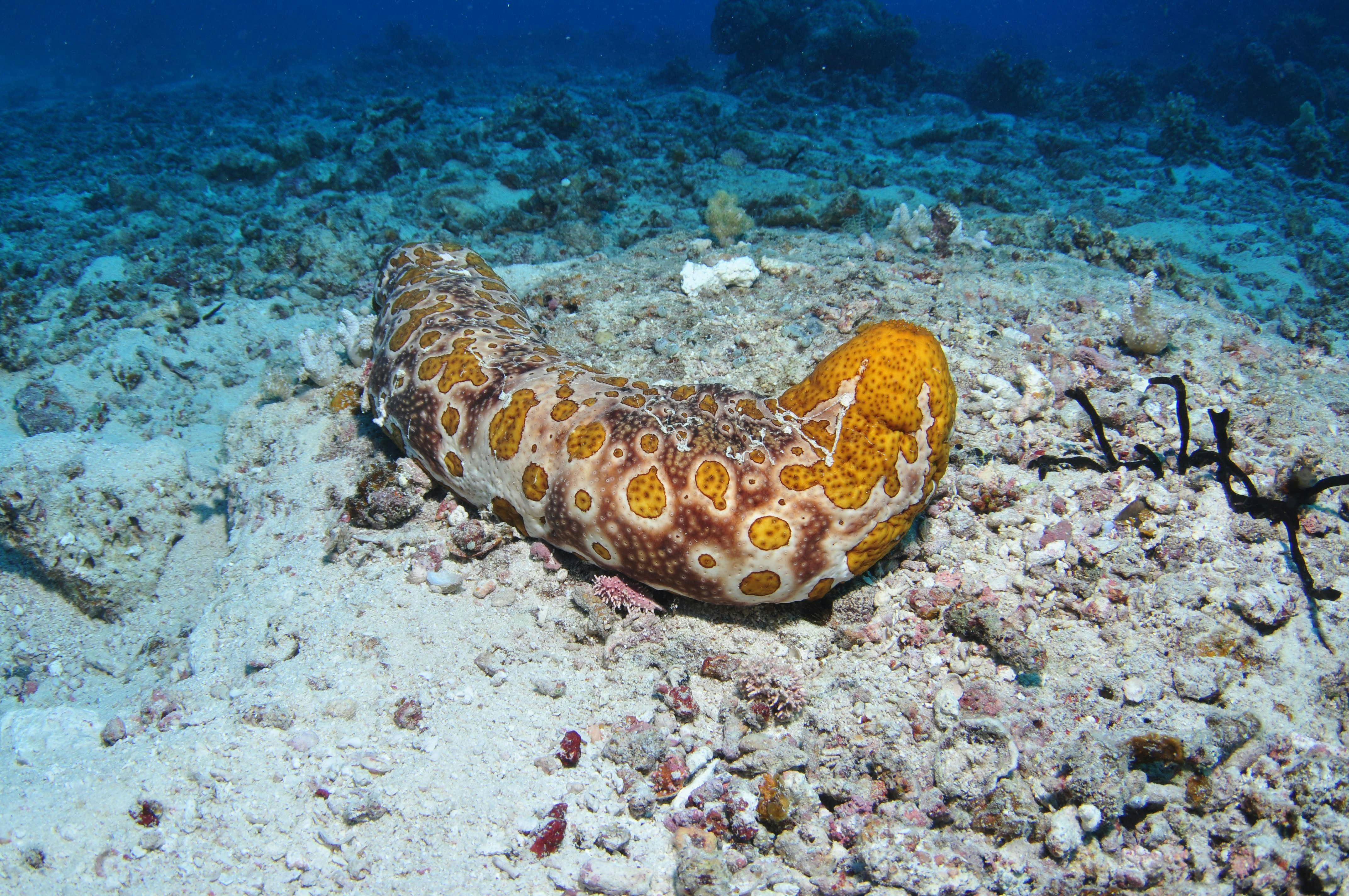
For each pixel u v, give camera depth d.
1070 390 0.63
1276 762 0.50
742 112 2.35
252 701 0.54
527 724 0.53
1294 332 0.99
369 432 0.74
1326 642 0.53
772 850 0.49
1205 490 0.60
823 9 3.21
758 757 0.51
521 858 0.48
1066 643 0.54
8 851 0.49
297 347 1.03
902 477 0.51
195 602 0.75
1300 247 1.45
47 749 0.54
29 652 0.73
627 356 0.79
